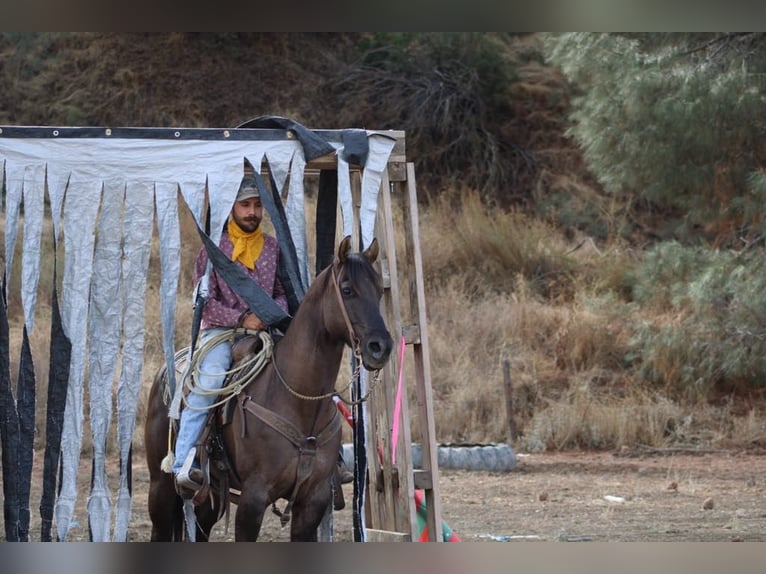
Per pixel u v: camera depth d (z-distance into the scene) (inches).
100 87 951.6
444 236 876.0
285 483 275.6
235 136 309.1
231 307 295.6
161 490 313.0
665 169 663.1
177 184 305.6
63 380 299.7
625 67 655.8
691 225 804.0
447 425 649.6
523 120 1027.9
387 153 318.0
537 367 732.0
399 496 310.7
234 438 279.6
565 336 756.0
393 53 1027.9
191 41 984.9
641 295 709.9
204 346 290.2
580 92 1029.8
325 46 1029.8
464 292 817.5
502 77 1042.1
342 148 313.4
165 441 310.7
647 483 545.3
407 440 306.2
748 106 619.2
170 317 303.7
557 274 851.4
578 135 719.7
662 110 627.2
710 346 679.7
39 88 948.6
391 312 317.1
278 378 277.0
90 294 302.4
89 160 302.5
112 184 303.6
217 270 289.3
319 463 279.3
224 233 305.6
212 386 282.7
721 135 637.3
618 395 709.9
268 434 272.8
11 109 935.7
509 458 582.2
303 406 274.7
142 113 948.0
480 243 865.5
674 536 415.2
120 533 297.4
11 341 670.5
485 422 663.8
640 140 661.3
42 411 614.2
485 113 1020.5
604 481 550.9
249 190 305.1
